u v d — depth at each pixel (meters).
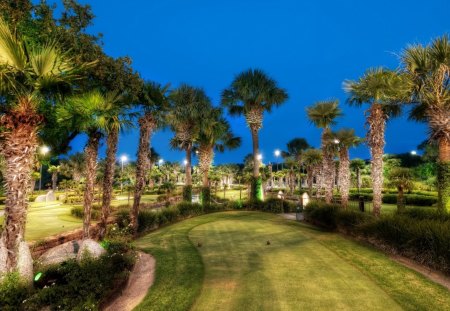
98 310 5.07
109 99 8.88
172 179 70.00
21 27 7.61
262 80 22.83
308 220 15.48
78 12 9.11
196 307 5.14
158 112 12.99
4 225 5.15
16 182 5.16
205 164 24.12
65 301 4.56
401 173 14.91
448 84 10.05
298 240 10.38
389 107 13.52
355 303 5.08
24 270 5.11
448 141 9.86
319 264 7.39
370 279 6.22
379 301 5.14
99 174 29.44
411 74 10.44
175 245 10.19
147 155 13.05
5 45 4.87
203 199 23.45
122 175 49.06
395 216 9.20
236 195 44.62
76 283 5.00
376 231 9.12
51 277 5.85
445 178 9.77
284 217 18.03
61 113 7.84
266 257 8.17
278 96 23.08
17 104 5.36
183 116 22.33
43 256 7.46
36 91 5.49
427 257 6.99
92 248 6.74
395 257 7.80
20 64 5.10
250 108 23.52
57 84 5.97
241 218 17.66
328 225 12.98
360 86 13.55
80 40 8.90
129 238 11.19
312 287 5.84
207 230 13.38
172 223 16.58
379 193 13.15
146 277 6.93
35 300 4.51
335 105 22.30
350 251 8.48
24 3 7.66
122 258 7.11
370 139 13.70
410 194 26.25
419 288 5.61
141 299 5.67
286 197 34.97
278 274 6.66
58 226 13.03
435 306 4.88
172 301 5.40
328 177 22.50
